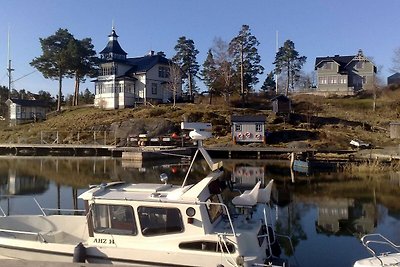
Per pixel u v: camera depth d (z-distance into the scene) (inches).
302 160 1221.1
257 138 1766.7
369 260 294.4
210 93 2576.3
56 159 1560.0
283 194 782.5
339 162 1214.3
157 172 1120.2
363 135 1796.3
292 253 436.5
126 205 314.7
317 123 2015.3
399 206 667.4
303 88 3253.0
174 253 297.9
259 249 303.0
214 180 341.1
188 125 351.9
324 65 3002.0
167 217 308.0
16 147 1835.6
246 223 328.2
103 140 1900.8
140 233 310.8
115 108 2466.8
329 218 589.0
